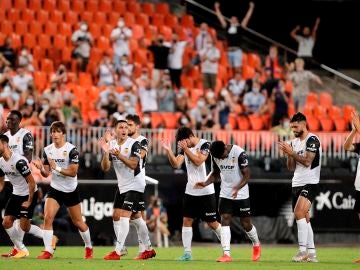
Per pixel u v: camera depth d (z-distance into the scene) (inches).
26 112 2910.9
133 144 1793.8
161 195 2888.8
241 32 3786.9
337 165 3105.3
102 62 3250.5
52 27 3467.0
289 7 4158.5
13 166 1784.0
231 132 3058.6
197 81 3447.3
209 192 1857.8
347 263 1784.0
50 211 1786.4
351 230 3011.8
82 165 2810.0
